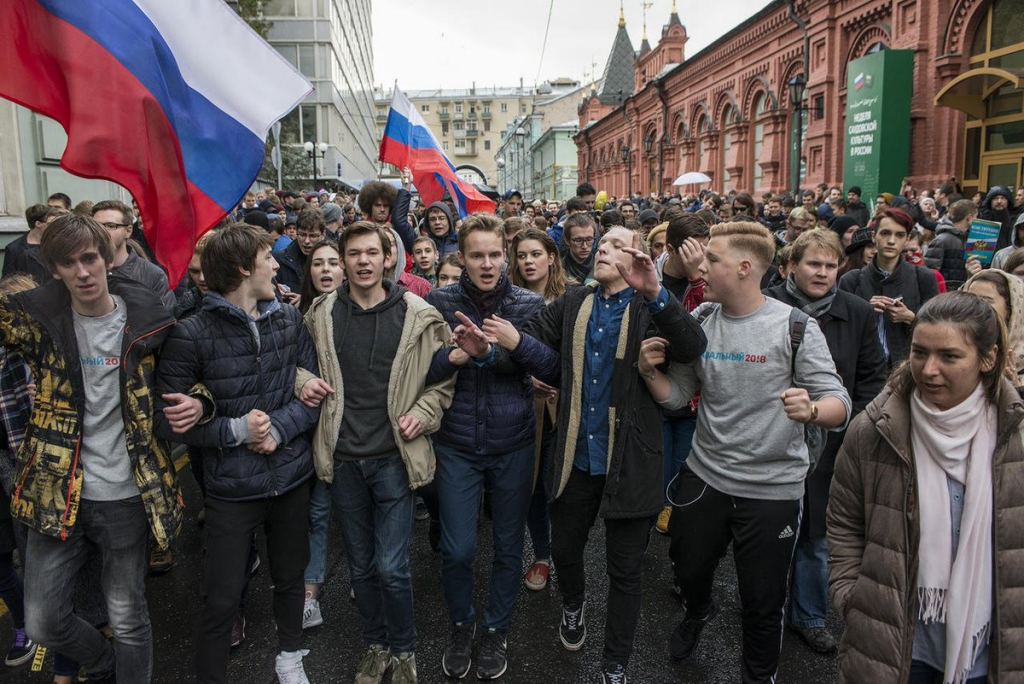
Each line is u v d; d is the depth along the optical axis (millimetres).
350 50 51000
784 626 3945
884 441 2238
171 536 2895
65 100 3139
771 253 3045
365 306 3379
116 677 3039
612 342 3246
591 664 3580
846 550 2348
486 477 3648
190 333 2963
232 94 3508
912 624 2152
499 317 3588
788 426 2980
